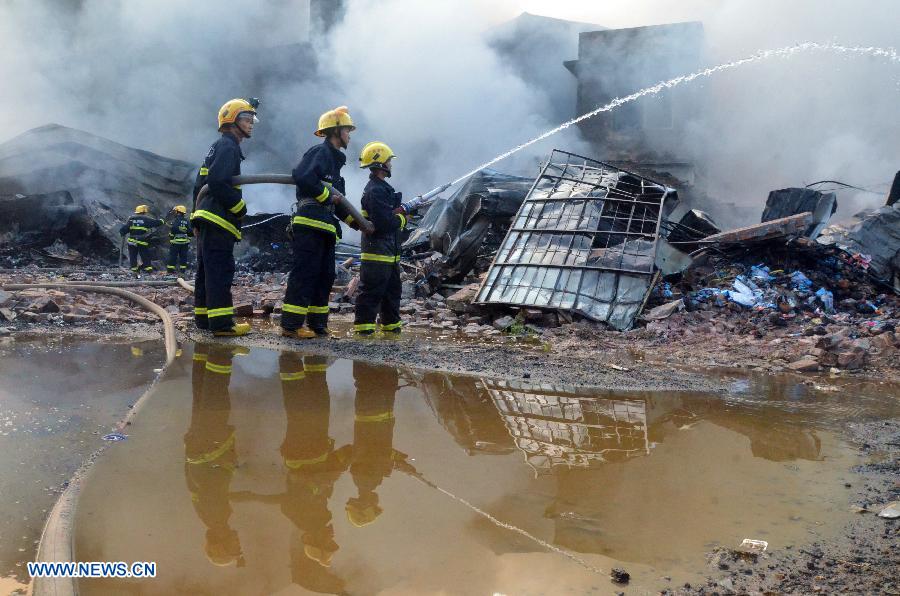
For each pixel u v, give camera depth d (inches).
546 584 80.0
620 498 105.8
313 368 196.7
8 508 103.3
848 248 342.3
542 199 354.3
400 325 288.0
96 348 227.6
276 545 88.0
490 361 211.5
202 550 86.6
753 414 157.1
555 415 153.2
